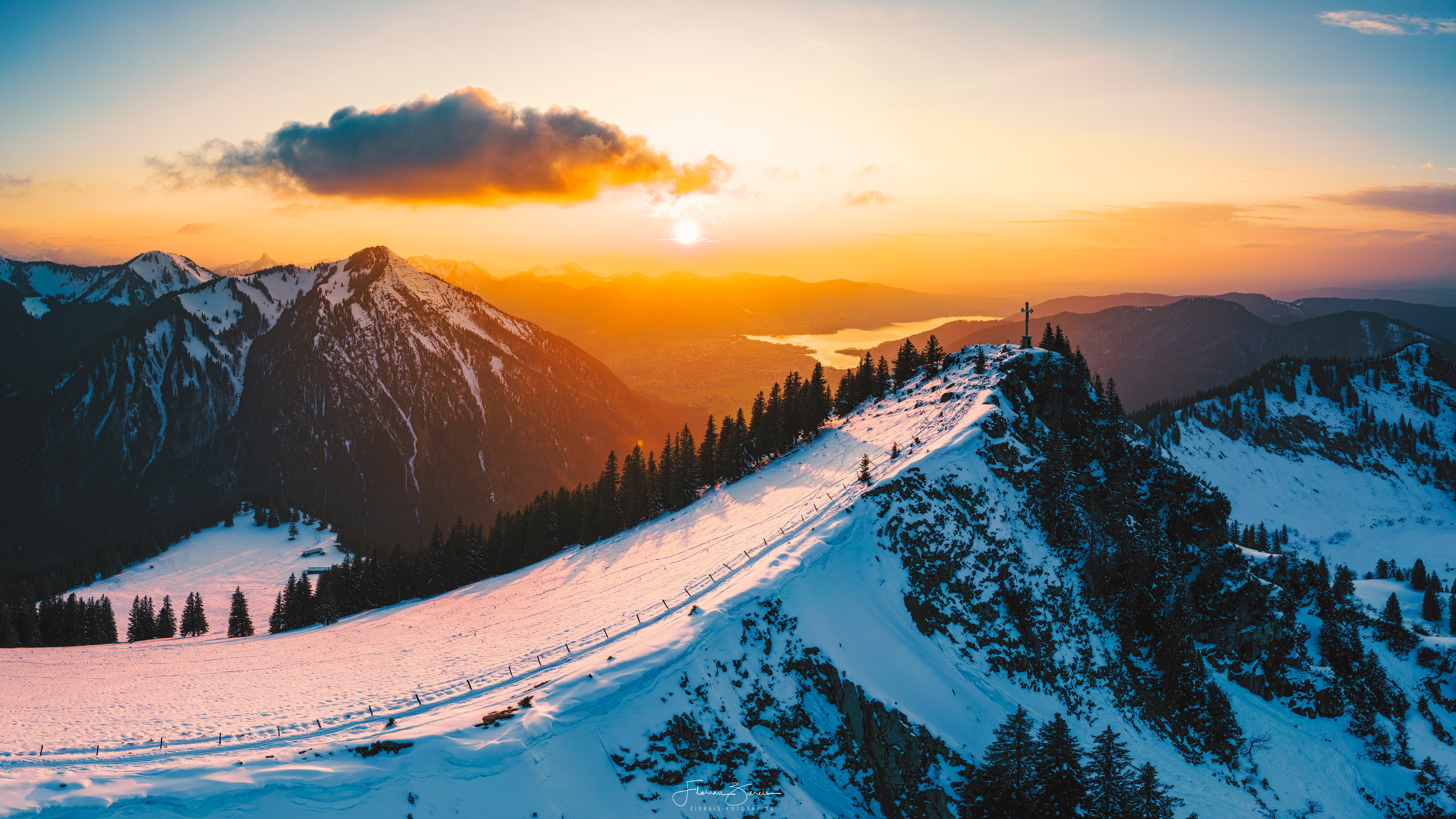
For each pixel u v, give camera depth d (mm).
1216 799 55344
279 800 40219
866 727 51531
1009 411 79625
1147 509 76562
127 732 51844
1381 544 186500
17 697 68500
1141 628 66812
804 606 57500
